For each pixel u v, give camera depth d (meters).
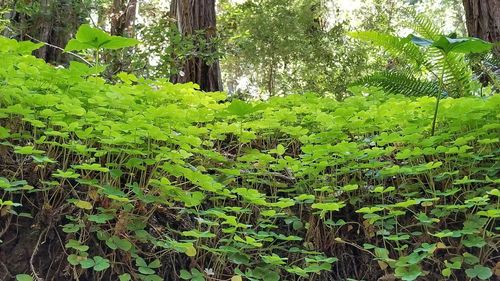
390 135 1.98
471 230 1.80
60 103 1.81
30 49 2.12
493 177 2.07
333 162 2.01
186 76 5.15
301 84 10.26
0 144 1.70
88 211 1.69
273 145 2.55
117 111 1.90
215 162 2.25
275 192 2.16
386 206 1.78
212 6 5.54
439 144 2.20
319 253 1.83
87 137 1.74
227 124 2.27
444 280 1.87
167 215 1.88
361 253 2.00
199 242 1.78
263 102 2.52
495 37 4.09
